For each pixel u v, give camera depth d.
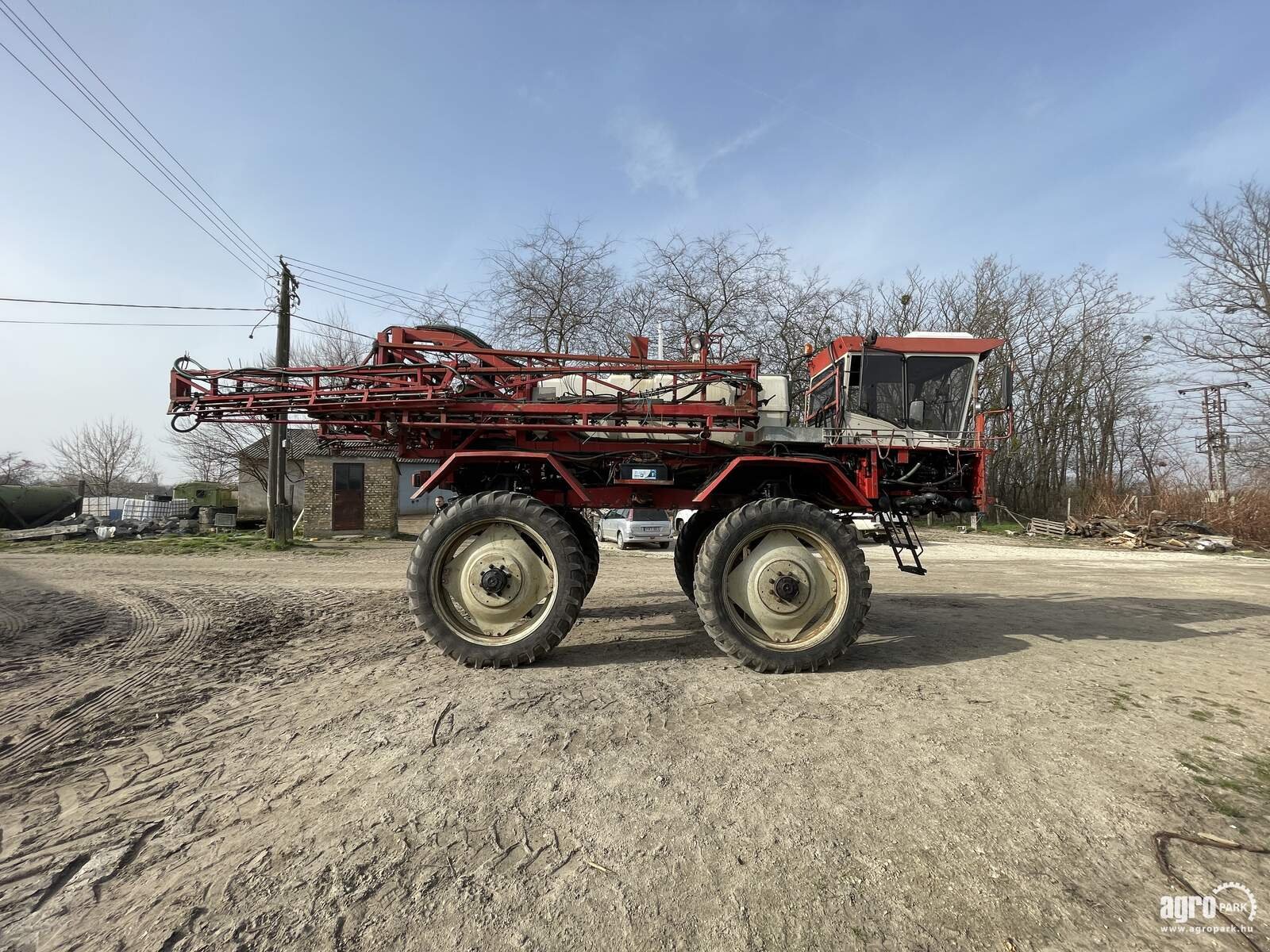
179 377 5.01
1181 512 22.77
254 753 2.94
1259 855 2.11
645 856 2.08
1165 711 3.40
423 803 2.43
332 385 5.05
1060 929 1.76
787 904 1.85
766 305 23.48
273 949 1.69
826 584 4.33
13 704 3.65
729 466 4.70
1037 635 5.32
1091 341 31.00
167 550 13.38
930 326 30.38
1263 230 23.77
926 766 2.71
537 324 22.70
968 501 5.33
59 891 1.96
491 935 1.73
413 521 27.47
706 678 3.98
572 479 4.73
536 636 4.23
